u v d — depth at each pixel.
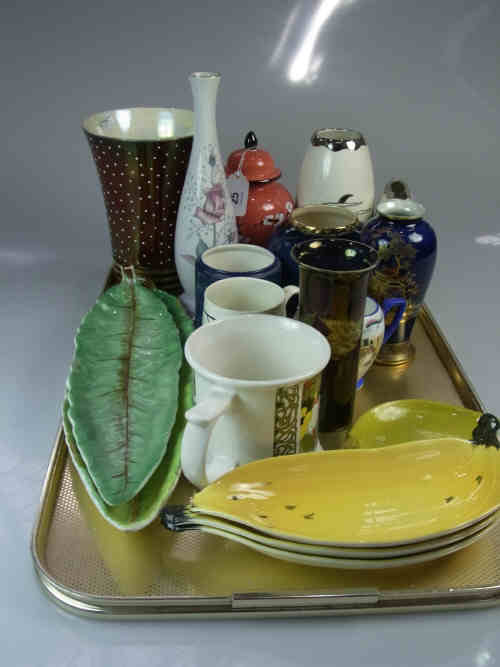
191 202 0.72
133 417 0.55
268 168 0.79
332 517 0.45
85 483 0.49
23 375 0.74
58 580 0.46
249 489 0.46
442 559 0.48
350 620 0.48
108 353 0.62
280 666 0.45
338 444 0.56
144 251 0.79
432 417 0.55
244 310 0.60
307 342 0.50
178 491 0.53
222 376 0.46
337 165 0.76
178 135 0.80
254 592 0.45
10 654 0.45
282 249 0.66
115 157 0.71
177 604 0.45
